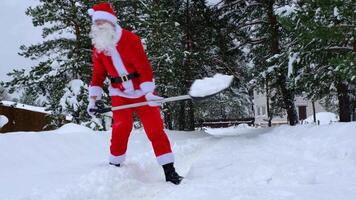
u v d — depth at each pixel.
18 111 17.81
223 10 17.50
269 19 16.25
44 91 14.20
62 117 13.21
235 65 18.47
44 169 5.43
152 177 5.51
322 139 7.67
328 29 9.70
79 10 13.66
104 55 5.26
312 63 12.53
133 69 5.32
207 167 6.06
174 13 17.59
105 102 12.43
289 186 4.63
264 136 10.52
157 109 5.36
